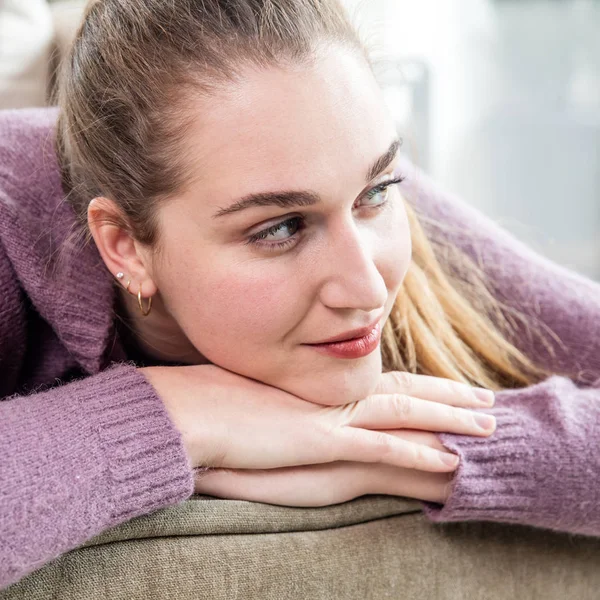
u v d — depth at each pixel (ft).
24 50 3.70
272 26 2.08
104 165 2.39
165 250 2.34
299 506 2.38
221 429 2.34
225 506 2.22
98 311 2.69
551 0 5.75
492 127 6.06
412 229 3.03
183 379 2.46
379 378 2.49
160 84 2.16
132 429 2.15
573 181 6.10
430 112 5.71
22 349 2.92
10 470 1.98
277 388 2.48
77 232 2.70
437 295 3.06
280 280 2.20
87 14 2.49
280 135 2.03
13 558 1.86
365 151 2.10
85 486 2.01
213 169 2.11
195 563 2.09
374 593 2.28
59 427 2.12
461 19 5.76
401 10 5.62
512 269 3.21
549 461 2.40
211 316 2.32
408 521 2.43
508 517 2.41
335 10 2.27
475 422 2.46
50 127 2.99
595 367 3.06
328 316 2.25
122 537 2.06
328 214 2.13
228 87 2.06
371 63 2.39
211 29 2.12
